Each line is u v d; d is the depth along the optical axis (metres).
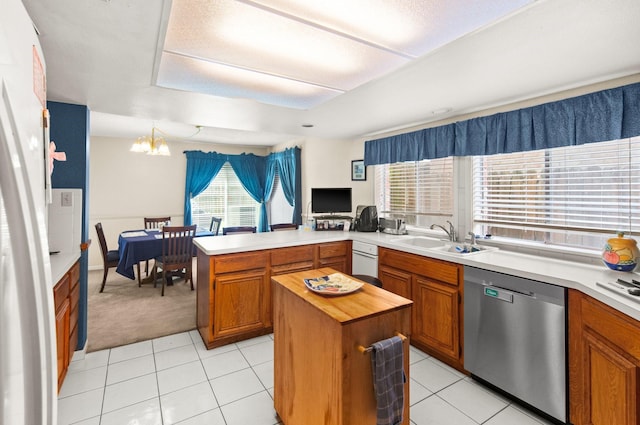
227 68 1.94
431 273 2.54
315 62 1.86
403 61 1.84
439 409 1.94
